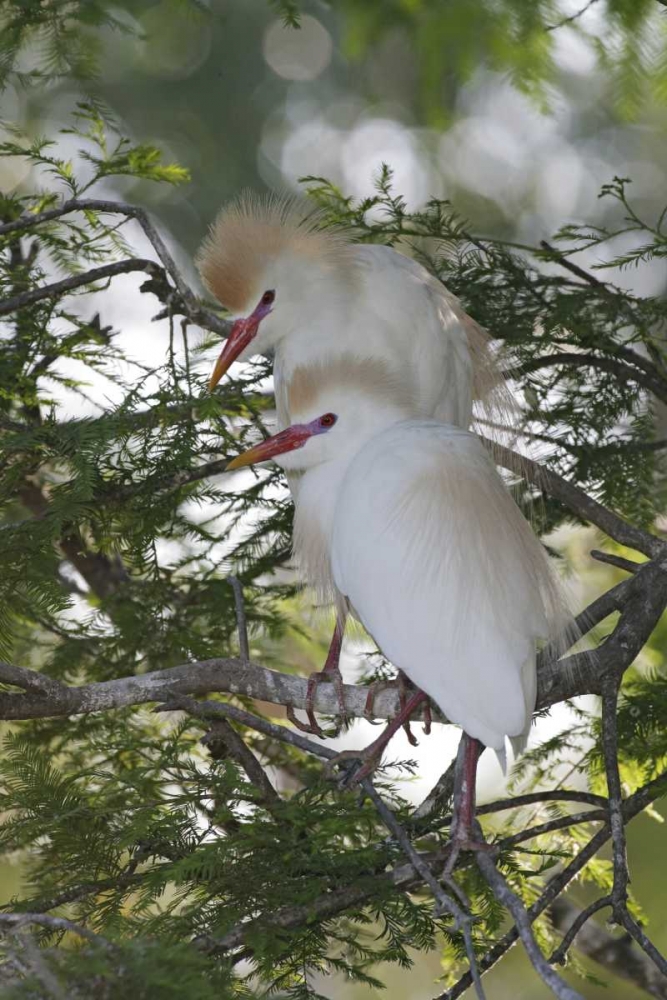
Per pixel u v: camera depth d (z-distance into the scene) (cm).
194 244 1559
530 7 840
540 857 798
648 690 769
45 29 817
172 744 668
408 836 627
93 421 782
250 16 1608
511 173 1641
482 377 921
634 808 644
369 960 649
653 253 809
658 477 953
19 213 933
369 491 666
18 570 731
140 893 580
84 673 909
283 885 577
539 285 916
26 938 442
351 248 921
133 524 831
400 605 635
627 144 1625
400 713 656
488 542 632
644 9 840
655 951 570
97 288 906
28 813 632
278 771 944
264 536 947
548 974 471
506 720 600
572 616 682
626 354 895
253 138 1628
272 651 1029
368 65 1605
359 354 823
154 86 1598
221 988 477
